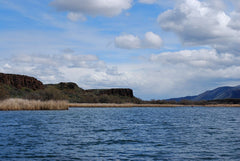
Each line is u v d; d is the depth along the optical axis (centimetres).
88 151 1589
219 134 2436
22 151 1553
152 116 5119
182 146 1775
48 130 2530
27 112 5106
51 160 1362
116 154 1514
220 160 1394
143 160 1379
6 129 2520
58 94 9081
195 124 3481
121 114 5612
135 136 2219
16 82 13712
